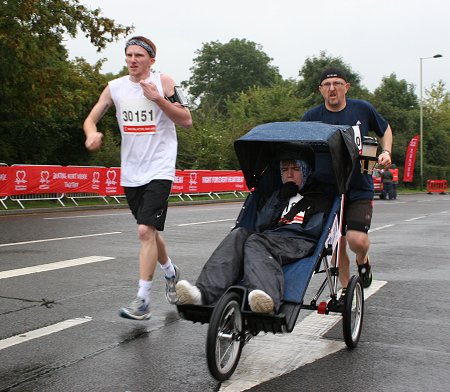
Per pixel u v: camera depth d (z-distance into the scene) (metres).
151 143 4.76
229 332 3.68
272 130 4.41
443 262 8.70
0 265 7.44
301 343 4.55
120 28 18.61
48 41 18.20
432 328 5.09
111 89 4.85
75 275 6.92
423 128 52.00
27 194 16.89
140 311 4.68
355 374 3.91
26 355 4.14
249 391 3.57
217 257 3.90
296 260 4.02
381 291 6.60
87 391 3.52
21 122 21.66
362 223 4.91
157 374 3.83
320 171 4.61
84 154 26.11
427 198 33.75
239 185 28.25
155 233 4.81
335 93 5.07
